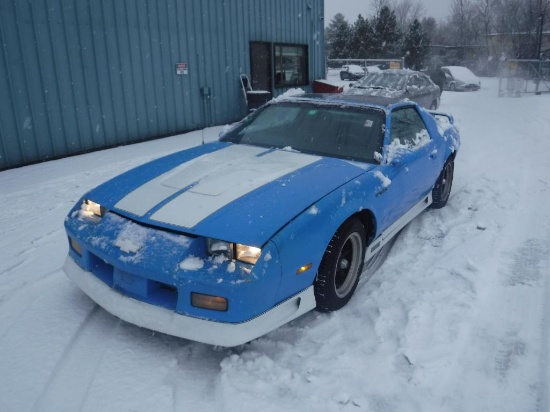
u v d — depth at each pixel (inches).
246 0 469.4
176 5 390.3
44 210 200.2
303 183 114.6
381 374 97.9
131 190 115.5
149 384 94.3
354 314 120.9
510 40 1894.7
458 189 230.5
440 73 994.7
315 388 93.6
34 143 299.3
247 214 99.1
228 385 93.7
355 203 117.0
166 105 395.5
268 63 522.6
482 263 146.1
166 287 98.7
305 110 158.7
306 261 102.9
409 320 114.7
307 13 578.6
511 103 679.1
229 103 469.4
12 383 93.8
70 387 93.1
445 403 90.6
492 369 99.7
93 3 323.6
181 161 134.5
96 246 103.4
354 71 1048.8
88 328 112.7
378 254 160.1
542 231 173.3
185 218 99.8
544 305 123.0
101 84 338.0
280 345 107.4
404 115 165.6
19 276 138.9
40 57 296.2
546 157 298.5
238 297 90.3
